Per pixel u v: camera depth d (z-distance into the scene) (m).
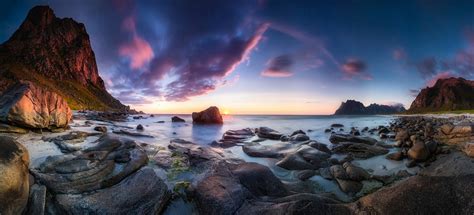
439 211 6.36
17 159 7.23
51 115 17.39
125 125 34.12
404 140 20.89
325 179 11.70
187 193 9.04
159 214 8.17
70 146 12.95
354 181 11.12
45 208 7.58
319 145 17.27
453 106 180.12
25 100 15.59
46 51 169.62
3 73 124.69
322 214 6.81
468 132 18.06
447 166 10.34
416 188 6.98
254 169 10.34
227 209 7.71
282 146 18.16
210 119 46.16
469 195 6.35
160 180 9.06
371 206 6.86
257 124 46.94
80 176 8.94
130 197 8.12
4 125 14.76
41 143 13.56
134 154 11.89
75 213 7.37
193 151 14.78
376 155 16.08
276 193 9.39
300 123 53.12
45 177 8.62
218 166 10.90
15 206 6.74
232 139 22.97
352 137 21.55
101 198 8.01
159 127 35.12
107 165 9.99
